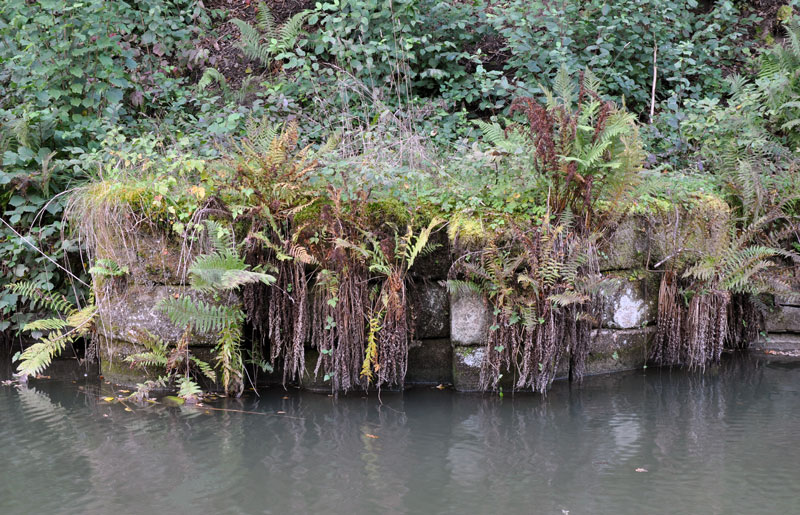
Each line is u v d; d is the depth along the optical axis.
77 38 6.63
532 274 5.28
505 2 8.59
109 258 5.49
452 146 7.25
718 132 7.13
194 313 5.15
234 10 9.44
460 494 3.64
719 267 5.89
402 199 5.59
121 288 5.53
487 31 8.40
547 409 5.04
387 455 4.17
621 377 5.85
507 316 5.32
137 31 8.77
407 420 4.81
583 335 5.64
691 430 4.57
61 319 5.85
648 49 8.14
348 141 6.62
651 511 3.46
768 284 6.06
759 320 6.66
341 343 5.35
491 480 3.82
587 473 3.91
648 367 6.16
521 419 4.82
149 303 5.48
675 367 6.14
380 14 7.89
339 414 4.94
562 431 4.57
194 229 5.39
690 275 6.05
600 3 8.15
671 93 7.83
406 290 5.57
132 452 4.20
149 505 3.50
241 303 5.44
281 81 7.98
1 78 7.17
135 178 5.87
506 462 4.06
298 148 7.07
